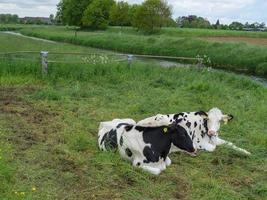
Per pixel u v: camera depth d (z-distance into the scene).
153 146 7.27
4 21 157.25
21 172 6.91
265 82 22.91
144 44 43.38
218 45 36.59
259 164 8.03
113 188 6.61
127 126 7.63
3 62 16.19
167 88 14.97
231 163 8.00
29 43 41.28
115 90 14.18
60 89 14.11
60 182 6.70
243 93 14.69
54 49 34.47
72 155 7.79
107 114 11.03
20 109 11.32
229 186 6.93
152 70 17.33
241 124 10.48
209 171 7.54
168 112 11.30
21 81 14.90
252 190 6.85
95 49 41.66
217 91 14.34
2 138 8.63
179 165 7.73
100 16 78.94
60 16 91.81
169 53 38.59
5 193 6.01
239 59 30.23
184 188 6.78
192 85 14.72
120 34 55.47
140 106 11.62
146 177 7.02
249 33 62.59
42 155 7.78
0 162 6.72
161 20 62.00
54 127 9.72
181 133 7.25
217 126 8.77
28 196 5.96
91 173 7.07
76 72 15.81
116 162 7.42
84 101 12.52
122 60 18.77
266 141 9.23
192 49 37.69
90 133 9.31
